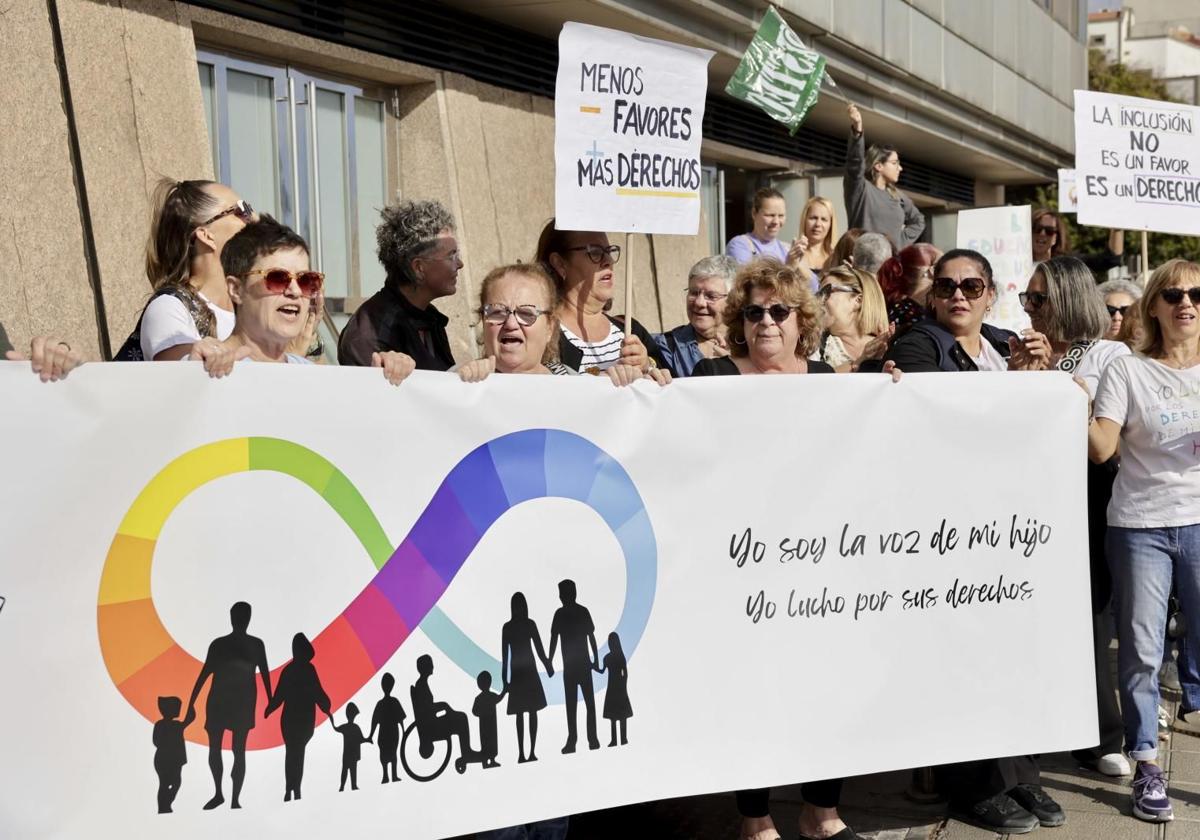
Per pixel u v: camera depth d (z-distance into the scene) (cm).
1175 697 664
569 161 491
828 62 1391
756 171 1599
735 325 471
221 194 429
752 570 421
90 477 325
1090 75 3816
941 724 449
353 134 925
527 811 384
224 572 341
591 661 396
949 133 1856
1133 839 480
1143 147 736
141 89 682
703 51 509
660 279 1241
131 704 330
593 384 396
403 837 365
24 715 318
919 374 443
